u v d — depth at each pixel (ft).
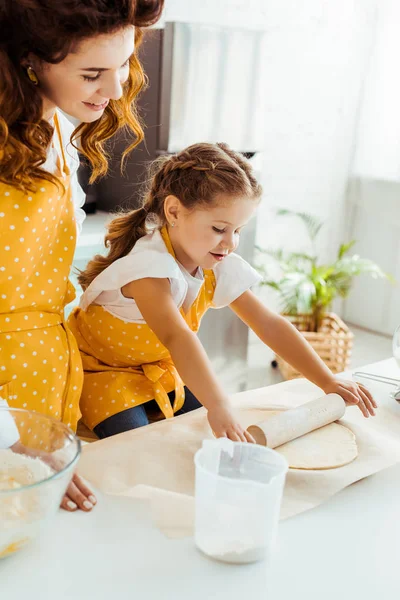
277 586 2.27
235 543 2.34
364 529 2.62
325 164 11.64
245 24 9.97
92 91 3.20
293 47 10.61
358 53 11.36
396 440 3.37
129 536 2.50
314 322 10.09
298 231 11.69
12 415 2.64
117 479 2.84
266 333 4.45
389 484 2.95
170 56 7.73
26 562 2.32
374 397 3.89
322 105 11.25
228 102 8.30
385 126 11.24
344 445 3.18
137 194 8.47
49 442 2.57
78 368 4.05
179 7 9.20
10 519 2.19
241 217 4.04
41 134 3.43
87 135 4.05
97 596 2.18
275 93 10.62
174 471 2.93
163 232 4.38
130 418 4.39
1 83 3.13
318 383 3.95
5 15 2.98
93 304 4.61
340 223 12.20
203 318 8.87
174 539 2.49
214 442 2.54
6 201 3.39
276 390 3.87
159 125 7.98
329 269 10.27
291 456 3.05
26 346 3.70
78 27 2.88
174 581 2.27
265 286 11.43
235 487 2.28
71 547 2.42
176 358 3.70
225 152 4.17
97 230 7.79
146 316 4.07
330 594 2.25
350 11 11.05
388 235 11.60
